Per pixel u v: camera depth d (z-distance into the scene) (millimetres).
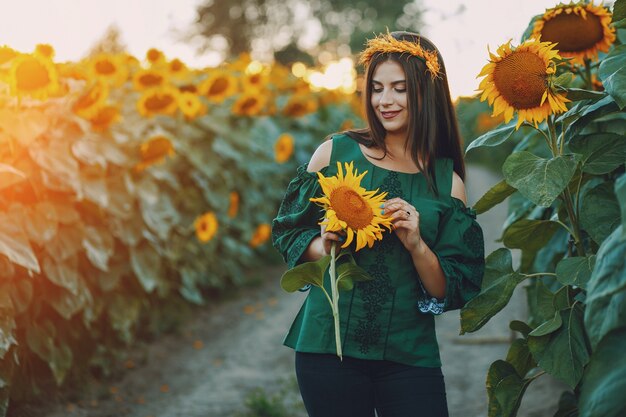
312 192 2441
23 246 3596
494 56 2209
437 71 2406
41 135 4191
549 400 4195
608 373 1732
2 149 4023
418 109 2400
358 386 2332
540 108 2205
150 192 5270
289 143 8094
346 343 2324
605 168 2254
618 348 1751
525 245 2625
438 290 2334
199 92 6875
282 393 4617
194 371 5121
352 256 2303
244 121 7996
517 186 2156
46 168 4043
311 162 2496
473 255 2391
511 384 2445
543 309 2398
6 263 3604
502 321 6059
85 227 4461
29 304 3959
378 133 2449
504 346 5457
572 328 2270
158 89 5637
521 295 6480
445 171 2453
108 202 4797
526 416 4012
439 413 2320
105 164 4527
